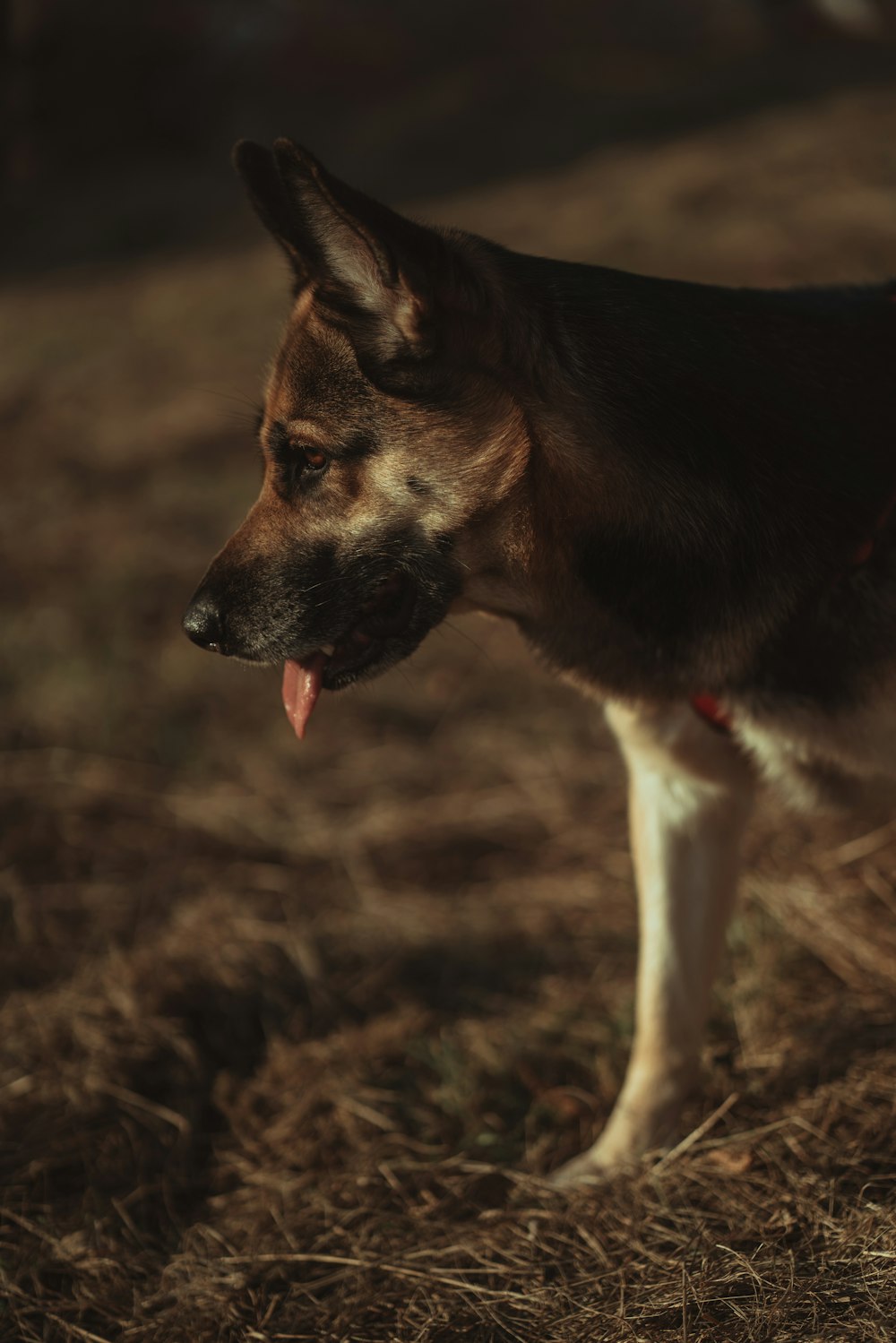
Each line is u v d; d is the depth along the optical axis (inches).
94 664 185.6
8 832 149.7
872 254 298.8
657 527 85.8
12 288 465.4
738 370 87.7
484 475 85.2
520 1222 90.0
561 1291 80.5
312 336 85.7
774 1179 89.0
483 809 151.4
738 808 100.6
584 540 87.3
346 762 163.6
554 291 87.2
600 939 127.0
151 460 269.4
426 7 774.5
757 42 653.9
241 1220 95.5
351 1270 88.0
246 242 462.9
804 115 452.1
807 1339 70.9
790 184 365.4
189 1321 84.7
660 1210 87.3
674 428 85.4
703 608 86.9
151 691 180.7
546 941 127.8
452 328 82.0
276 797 156.8
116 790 158.4
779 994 111.9
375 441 85.0
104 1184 99.9
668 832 100.2
